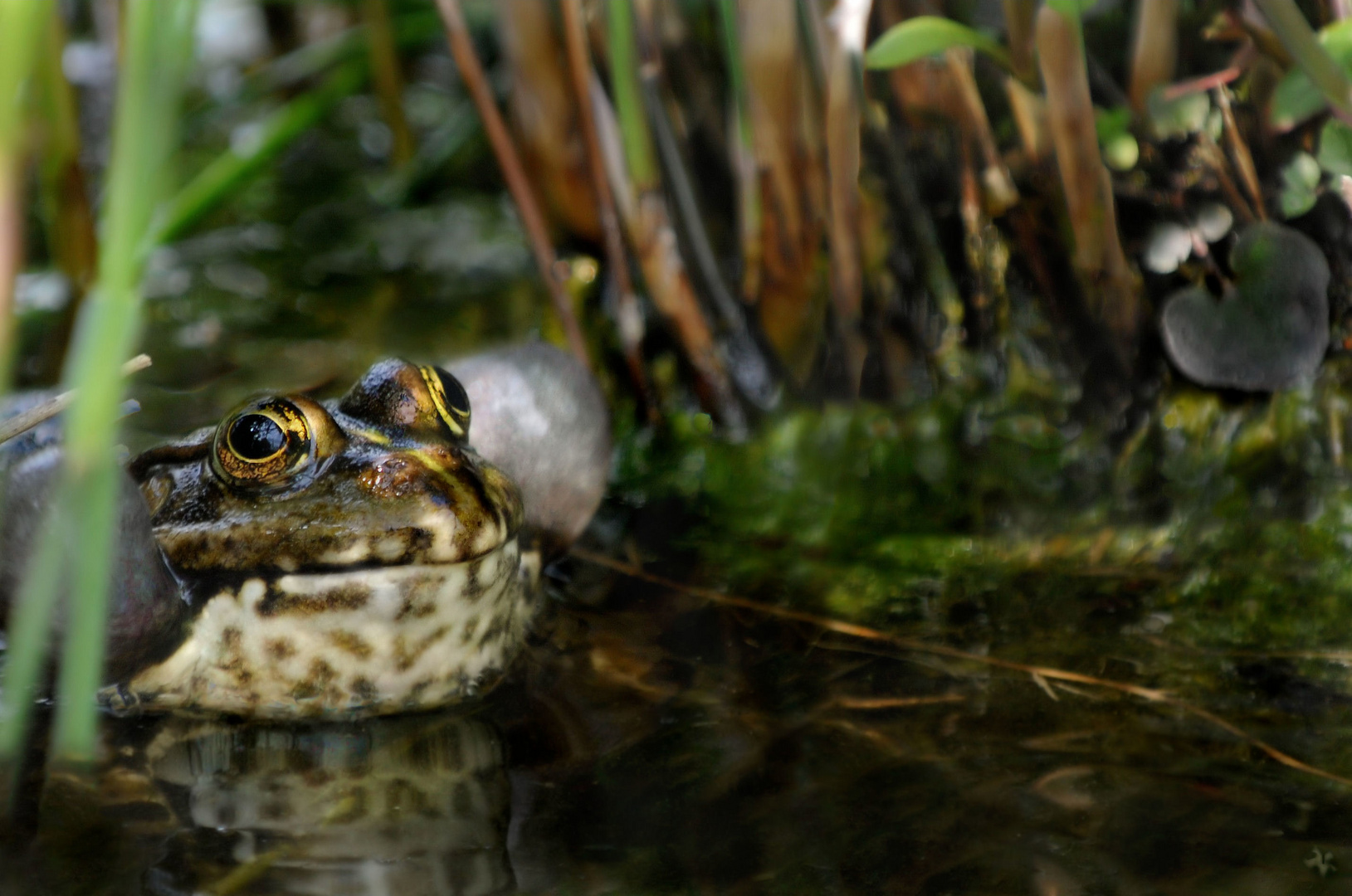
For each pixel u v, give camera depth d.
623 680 0.93
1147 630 0.93
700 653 0.93
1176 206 0.94
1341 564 0.93
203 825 0.90
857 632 0.93
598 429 0.94
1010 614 0.93
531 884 0.89
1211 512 0.94
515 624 0.93
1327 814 0.90
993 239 0.95
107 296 0.88
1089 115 0.94
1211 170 0.94
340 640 0.92
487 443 0.94
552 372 0.94
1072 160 0.94
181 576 0.92
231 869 0.90
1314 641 0.92
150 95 0.88
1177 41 0.94
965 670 0.92
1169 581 0.94
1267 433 0.94
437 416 0.93
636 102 0.95
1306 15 0.94
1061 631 0.93
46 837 0.90
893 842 0.90
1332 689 0.92
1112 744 0.91
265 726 0.92
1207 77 0.94
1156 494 0.95
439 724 0.92
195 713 0.92
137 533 0.91
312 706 0.92
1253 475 0.94
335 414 0.93
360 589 0.92
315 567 0.92
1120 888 0.89
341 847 0.90
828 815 0.90
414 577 0.92
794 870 0.90
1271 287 0.94
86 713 0.88
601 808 0.90
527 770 0.91
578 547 0.95
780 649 0.93
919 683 0.92
